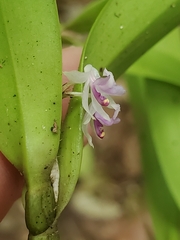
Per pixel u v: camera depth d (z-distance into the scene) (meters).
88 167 0.18
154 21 0.07
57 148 0.06
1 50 0.06
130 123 0.20
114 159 0.19
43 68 0.06
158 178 0.11
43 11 0.06
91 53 0.07
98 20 0.07
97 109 0.06
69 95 0.06
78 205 0.18
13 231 0.17
